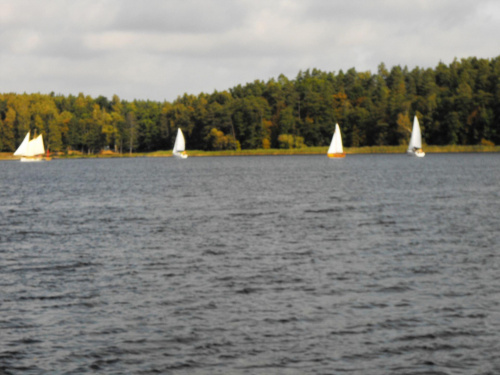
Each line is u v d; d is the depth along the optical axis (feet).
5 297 105.50
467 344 82.69
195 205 255.50
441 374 74.23
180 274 122.31
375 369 75.77
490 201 258.16
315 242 158.71
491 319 92.02
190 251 146.92
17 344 83.51
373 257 138.00
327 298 103.71
